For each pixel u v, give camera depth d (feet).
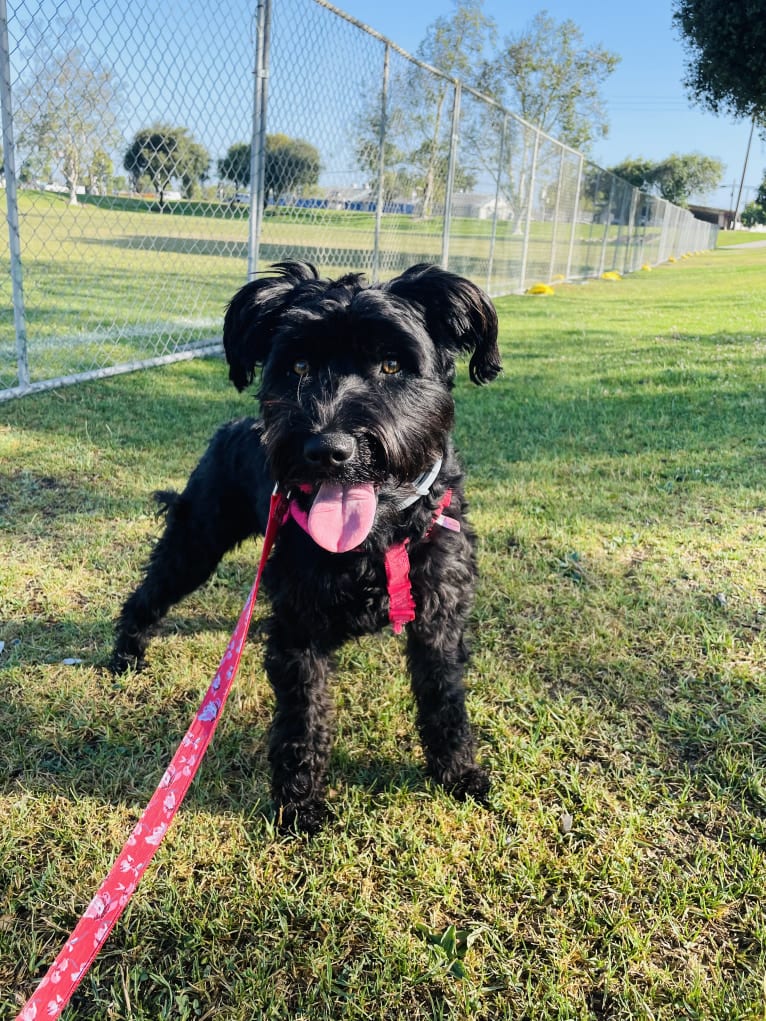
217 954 3.85
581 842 4.51
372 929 3.99
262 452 5.43
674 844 4.49
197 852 4.45
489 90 79.05
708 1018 3.53
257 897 4.16
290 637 4.75
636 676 5.99
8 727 5.39
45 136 13.15
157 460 10.02
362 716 5.65
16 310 12.03
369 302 4.48
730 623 6.68
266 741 5.39
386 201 19.06
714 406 12.96
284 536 4.61
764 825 4.55
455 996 3.67
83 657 6.25
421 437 4.43
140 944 3.91
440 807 4.81
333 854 4.41
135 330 16.24
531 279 33.42
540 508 8.93
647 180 134.72
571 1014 3.56
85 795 4.85
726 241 141.90
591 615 6.79
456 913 4.10
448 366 5.16
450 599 4.78
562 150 33.78
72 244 18.33
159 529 7.85
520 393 13.98
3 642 6.31
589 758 5.19
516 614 6.84
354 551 4.43
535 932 3.98
